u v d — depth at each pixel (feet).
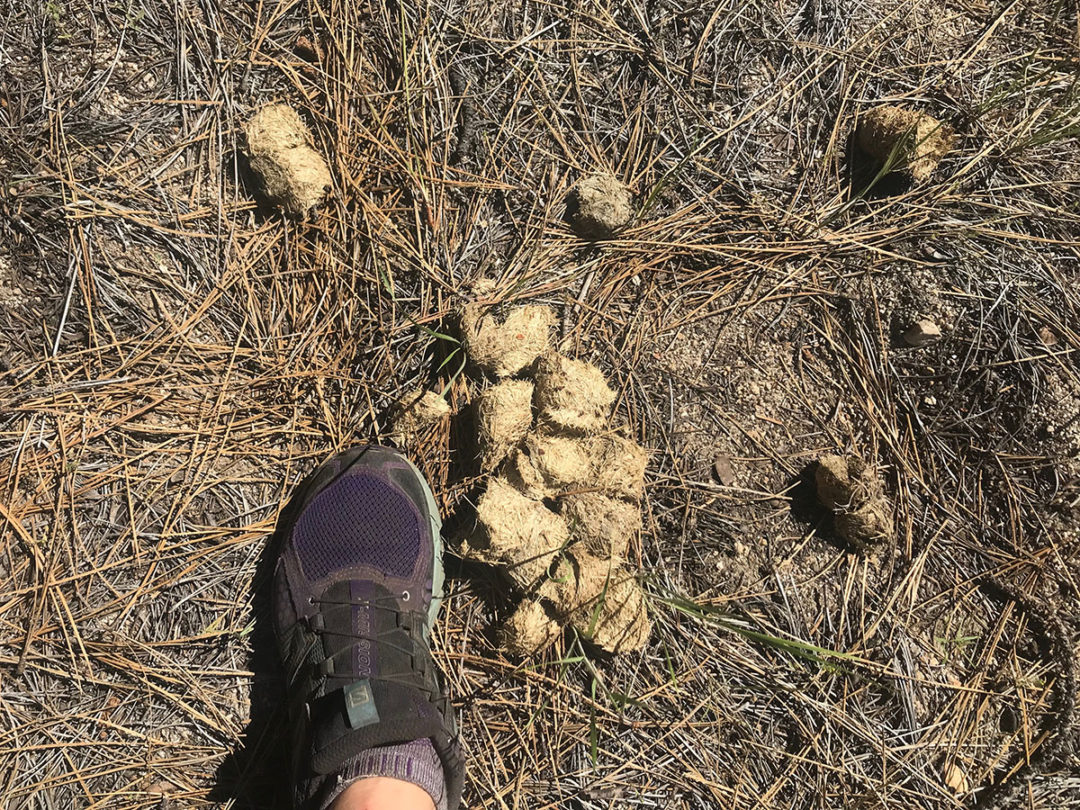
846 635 1.84
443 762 1.63
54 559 1.70
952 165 1.91
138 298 1.75
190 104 1.76
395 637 1.68
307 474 1.81
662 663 1.80
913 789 1.81
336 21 1.80
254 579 1.77
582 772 1.77
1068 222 1.92
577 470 1.71
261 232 1.78
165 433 1.75
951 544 1.88
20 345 1.72
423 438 1.81
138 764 1.70
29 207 1.71
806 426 1.89
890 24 1.93
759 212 1.88
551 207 1.85
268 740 1.75
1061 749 1.82
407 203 1.82
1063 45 1.96
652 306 1.87
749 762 1.80
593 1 1.87
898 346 1.90
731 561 1.85
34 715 1.69
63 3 1.73
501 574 1.79
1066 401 1.88
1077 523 1.88
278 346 1.78
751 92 1.90
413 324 1.80
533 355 1.76
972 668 1.85
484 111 1.84
